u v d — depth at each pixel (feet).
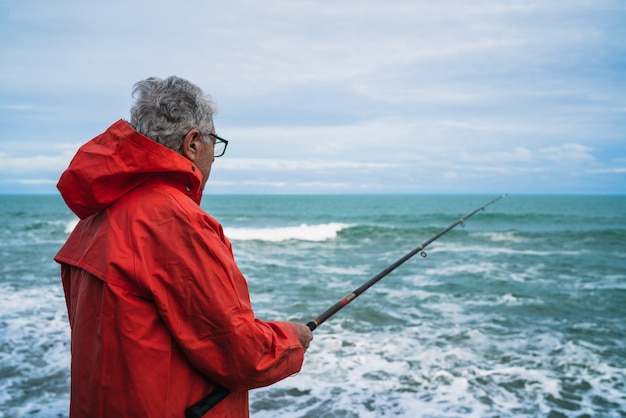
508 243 54.44
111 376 3.49
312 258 41.39
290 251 46.78
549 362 15.88
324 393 13.46
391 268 8.71
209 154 4.29
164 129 3.85
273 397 13.20
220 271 3.56
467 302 24.67
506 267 36.37
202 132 4.08
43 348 16.67
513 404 12.81
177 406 3.58
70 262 3.97
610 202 287.07
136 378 3.44
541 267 36.35
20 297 24.58
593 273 33.73
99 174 3.61
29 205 185.37
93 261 3.65
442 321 20.99
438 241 56.70
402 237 60.34
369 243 54.34
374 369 15.26
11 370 14.69
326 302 24.45
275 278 31.27
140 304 3.49
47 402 12.60
